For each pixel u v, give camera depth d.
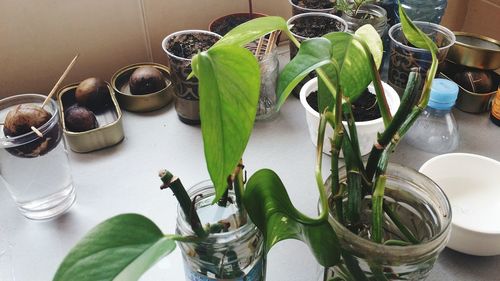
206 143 0.28
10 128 0.56
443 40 0.76
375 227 0.38
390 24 0.86
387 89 0.67
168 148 0.70
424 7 0.81
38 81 0.78
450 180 0.60
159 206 0.61
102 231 0.30
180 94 0.71
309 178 0.65
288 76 0.36
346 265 0.38
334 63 0.35
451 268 0.54
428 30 0.77
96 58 0.81
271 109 0.75
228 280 0.41
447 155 0.61
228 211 0.40
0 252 0.55
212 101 0.28
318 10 0.82
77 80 0.81
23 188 0.59
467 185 0.60
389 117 0.40
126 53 0.83
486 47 0.81
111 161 0.68
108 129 0.68
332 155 0.38
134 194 0.63
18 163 0.58
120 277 0.29
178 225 0.37
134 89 0.75
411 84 0.35
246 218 0.39
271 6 0.93
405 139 0.71
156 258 0.30
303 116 0.76
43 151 0.58
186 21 0.86
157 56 0.86
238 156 0.30
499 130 0.75
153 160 0.68
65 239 0.57
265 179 0.35
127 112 0.77
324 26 0.79
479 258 0.55
